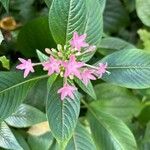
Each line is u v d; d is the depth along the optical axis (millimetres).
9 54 613
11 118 532
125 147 580
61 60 480
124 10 730
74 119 479
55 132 472
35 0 642
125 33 753
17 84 498
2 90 490
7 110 486
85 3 485
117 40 621
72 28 496
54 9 482
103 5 540
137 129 687
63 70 484
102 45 615
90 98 633
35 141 577
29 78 508
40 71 569
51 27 492
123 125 585
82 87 497
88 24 506
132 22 758
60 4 480
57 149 582
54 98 485
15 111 505
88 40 512
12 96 492
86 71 479
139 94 676
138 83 517
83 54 497
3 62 531
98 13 507
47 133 578
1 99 487
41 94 584
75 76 496
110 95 649
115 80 521
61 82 492
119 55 523
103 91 645
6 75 498
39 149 575
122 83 520
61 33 497
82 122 639
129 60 522
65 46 490
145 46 728
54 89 488
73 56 470
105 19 730
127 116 661
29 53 601
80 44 479
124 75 521
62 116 479
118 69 522
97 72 487
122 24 737
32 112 535
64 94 476
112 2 724
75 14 489
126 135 583
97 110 604
